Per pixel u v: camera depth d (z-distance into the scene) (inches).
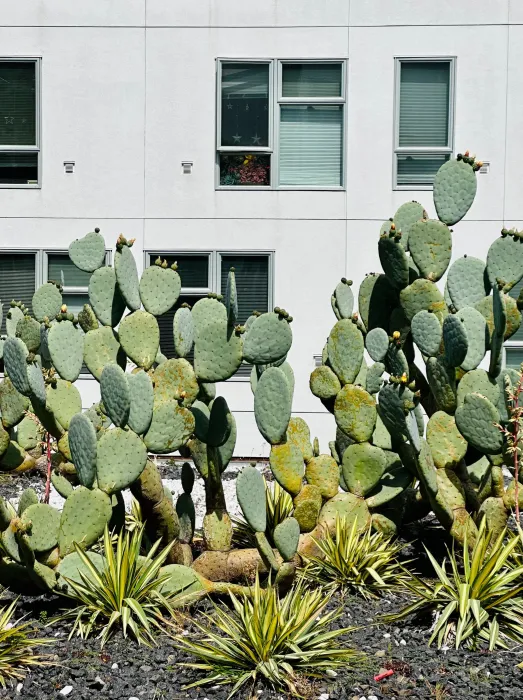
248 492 244.4
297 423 292.7
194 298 554.9
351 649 219.9
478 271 312.0
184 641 216.5
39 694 203.9
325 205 550.6
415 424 258.8
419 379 326.0
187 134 550.9
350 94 548.4
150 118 550.0
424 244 313.7
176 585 246.1
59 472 354.3
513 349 552.4
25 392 261.3
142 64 549.0
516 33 543.5
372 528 292.8
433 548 302.4
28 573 242.2
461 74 545.6
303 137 552.7
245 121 550.9
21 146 553.9
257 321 261.7
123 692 204.5
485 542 239.5
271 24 547.2
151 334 278.1
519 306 306.8
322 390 301.0
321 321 551.5
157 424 251.1
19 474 441.7
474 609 227.9
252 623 211.9
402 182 552.7
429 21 545.0
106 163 551.2
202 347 262.5
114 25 548.4
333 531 279.1
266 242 551.5
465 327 289.0
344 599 259.9
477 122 547.2
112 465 243.0
